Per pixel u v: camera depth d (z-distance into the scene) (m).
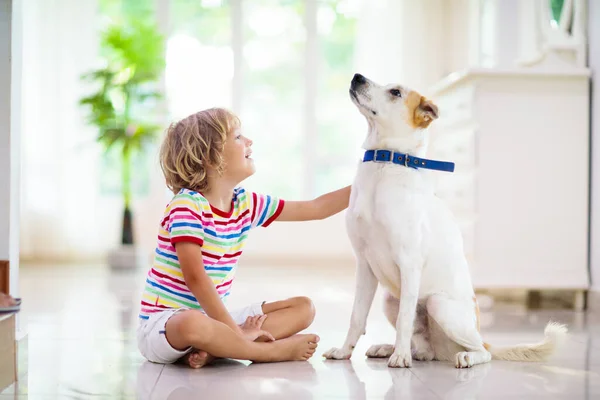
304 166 6.24
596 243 3.50
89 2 5.98
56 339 2.37
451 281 2.00
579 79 3.59
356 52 6.19
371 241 2.00
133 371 1.86
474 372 1.88
